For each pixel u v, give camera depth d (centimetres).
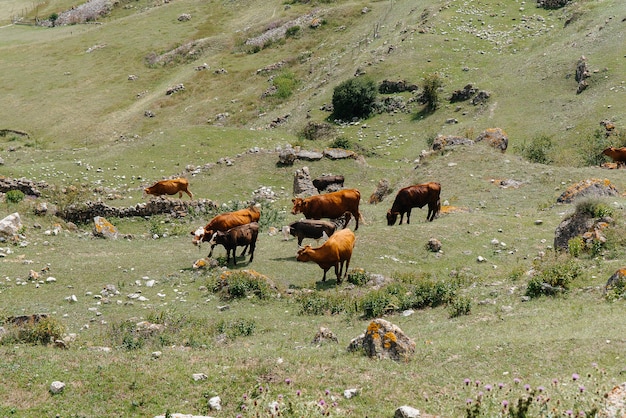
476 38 7356
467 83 6312
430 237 2602
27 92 8681
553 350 1289
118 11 12556
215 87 8381
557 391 1027
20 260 2533
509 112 5588
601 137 4397
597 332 1356
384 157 5325
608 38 6028
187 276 2361
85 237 3017
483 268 2314
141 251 2778
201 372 1280
